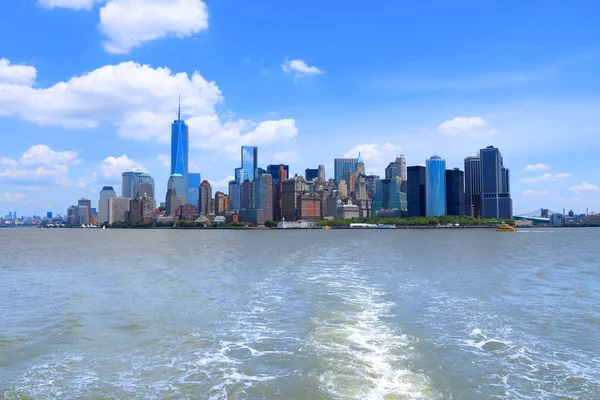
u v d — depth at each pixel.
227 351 27.53
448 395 20.81
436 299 44.25
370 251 127.19
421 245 162.88
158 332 32.38
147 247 163.25
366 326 33.09
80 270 77.81
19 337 31.53
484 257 101.94
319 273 68.31
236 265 84.31
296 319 35.72
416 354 26.48
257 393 21.14
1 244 195.00
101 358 26.70
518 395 20.94
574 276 63.97
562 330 32.16
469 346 28.14
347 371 23.72
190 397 20.91
